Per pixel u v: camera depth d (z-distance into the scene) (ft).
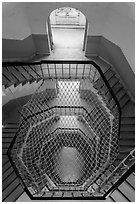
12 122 14.97
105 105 12.91
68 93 15.62
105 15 11.98
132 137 12.17
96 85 13.52
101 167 11.91
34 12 11.93
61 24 17.46
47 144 15.87
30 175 11.26
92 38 13.60
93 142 14.89
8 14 10.99
